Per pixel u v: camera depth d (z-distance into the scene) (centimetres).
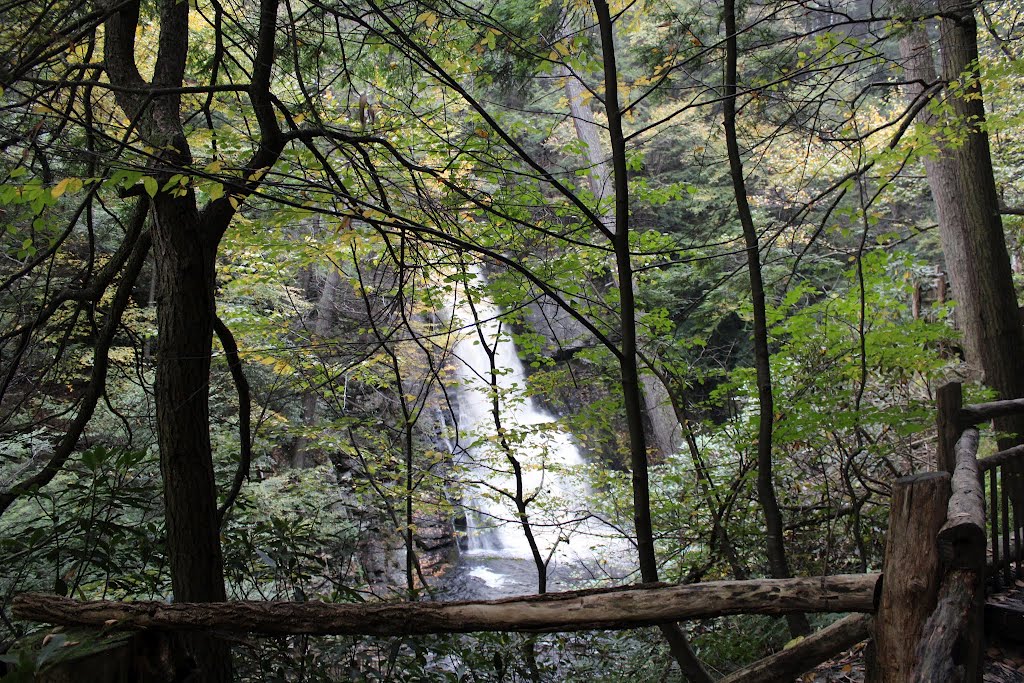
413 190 455
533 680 465
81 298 416
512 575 1062
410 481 560
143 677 190
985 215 769
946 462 373
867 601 178
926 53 768
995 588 396
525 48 416
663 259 597
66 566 422
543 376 626
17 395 534
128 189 354
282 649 374
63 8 378
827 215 485
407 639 390
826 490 589
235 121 506
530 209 525
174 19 384
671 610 191
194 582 363
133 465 359
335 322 955
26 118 353
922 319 576
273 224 469
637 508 367
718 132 561
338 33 395
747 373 580
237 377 447
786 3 471
